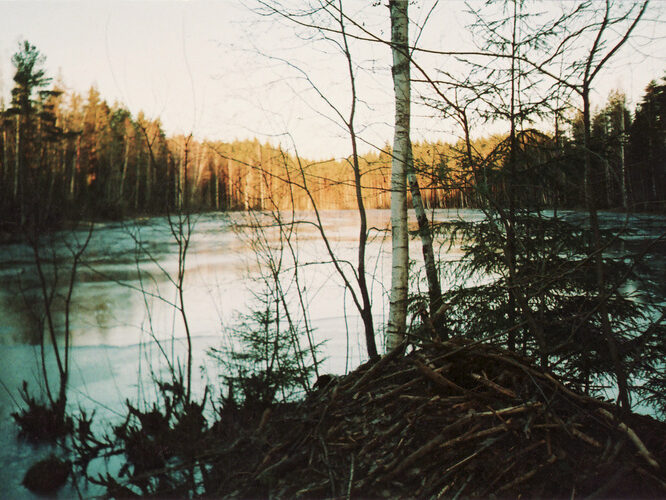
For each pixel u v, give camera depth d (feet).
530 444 9.25
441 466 9.18
